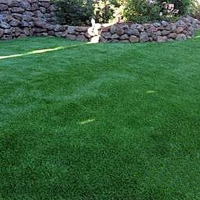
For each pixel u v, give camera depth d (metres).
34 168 2.82
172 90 4.60
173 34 7.53
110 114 3.80
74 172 2.80
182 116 3.89
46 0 8.23
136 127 3.57
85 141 3.23
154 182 2.74
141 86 4.62
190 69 5.57
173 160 3.07
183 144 3.34
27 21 7.68
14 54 5.90
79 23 7.73
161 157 3.10
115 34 7.11
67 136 3.30
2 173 2.74
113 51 6.23
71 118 3.66
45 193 2.55
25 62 5.41
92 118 3.69
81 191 2.59
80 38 7.26
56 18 7.99
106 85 4.56
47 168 2.83
